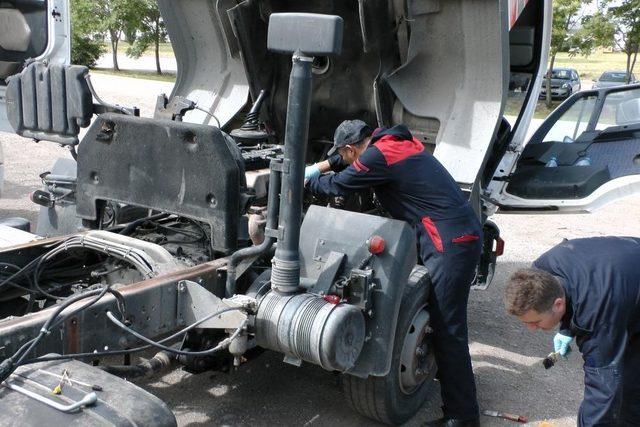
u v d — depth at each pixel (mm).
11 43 6770
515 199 5102
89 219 3691
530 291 2533
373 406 3547
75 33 31797
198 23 5008
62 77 3676
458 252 3512
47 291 3586
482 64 4113
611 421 2607
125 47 49531
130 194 3510
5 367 2109
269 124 5094
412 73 4383
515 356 4828
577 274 2604
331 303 2889
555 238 8219
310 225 3324
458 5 4016
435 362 3932
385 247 3168
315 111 4914
